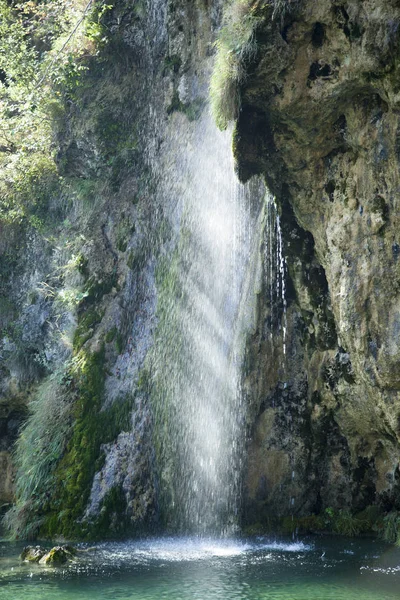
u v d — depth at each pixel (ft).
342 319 29.14
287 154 31.30
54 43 50.80
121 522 36.68
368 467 34.91
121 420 39.68
